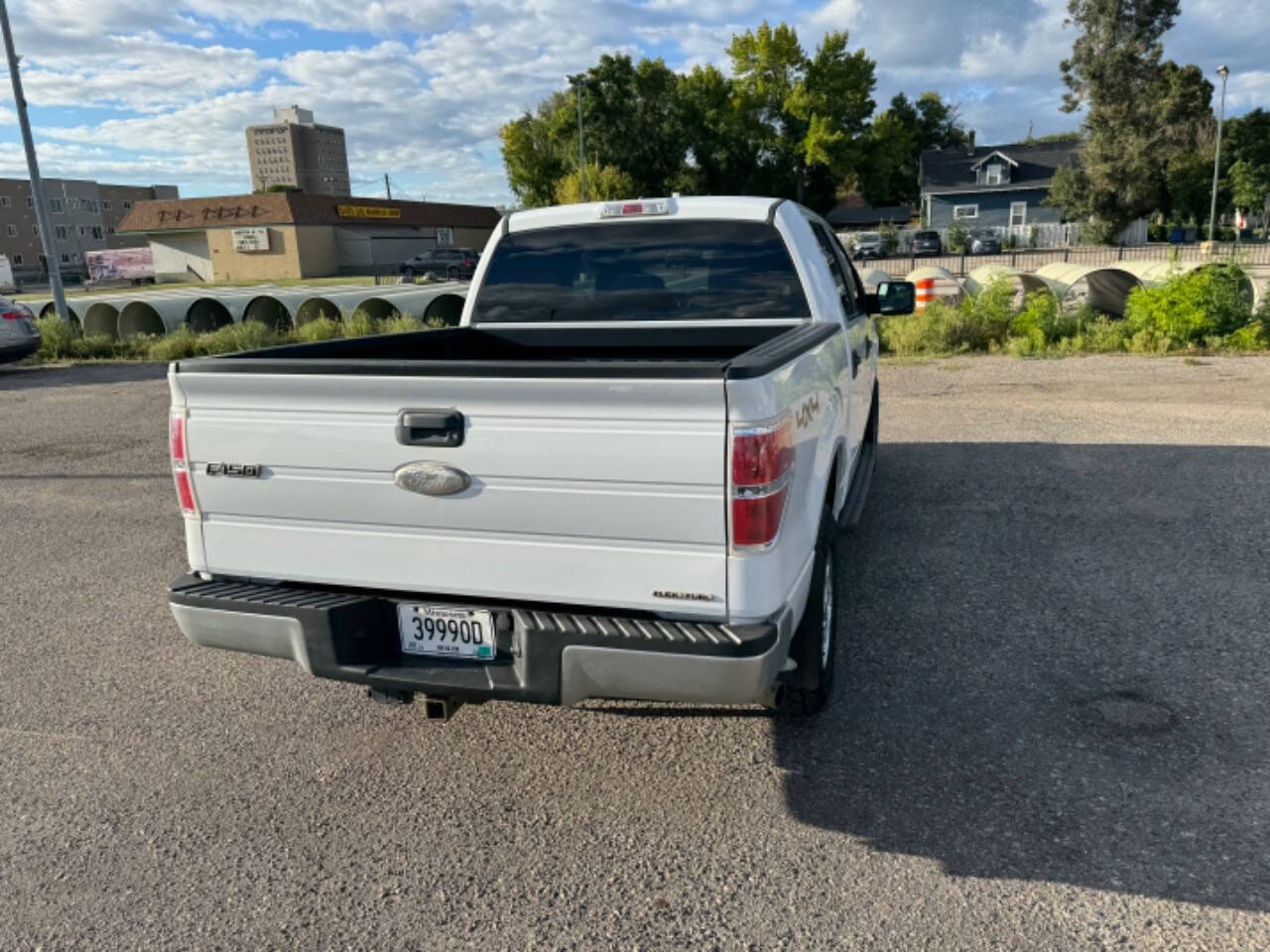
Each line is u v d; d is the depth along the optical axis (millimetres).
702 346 4551
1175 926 2467
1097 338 13328
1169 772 3154
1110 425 8516
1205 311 12961
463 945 2521
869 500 6488
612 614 2752
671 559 2605
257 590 3072
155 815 3158
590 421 2572
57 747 3617
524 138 70188
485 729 3693
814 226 4895
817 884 2709
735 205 4449
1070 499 6312
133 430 10211
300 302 19141
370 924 2615
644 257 4559
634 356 4652
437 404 2711
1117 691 3715
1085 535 5586
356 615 2938
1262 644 4062
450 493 2754
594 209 4602
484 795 3229
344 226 63156
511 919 2615
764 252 4398
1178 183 54625
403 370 2703
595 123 65188
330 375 2789
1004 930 2488
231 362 2936
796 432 2789
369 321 17422
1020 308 15172
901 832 2920
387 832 3037
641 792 3213
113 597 5258
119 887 2801
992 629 4352
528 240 4734
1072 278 16016
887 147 68875
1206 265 13578
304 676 4207
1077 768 3207
